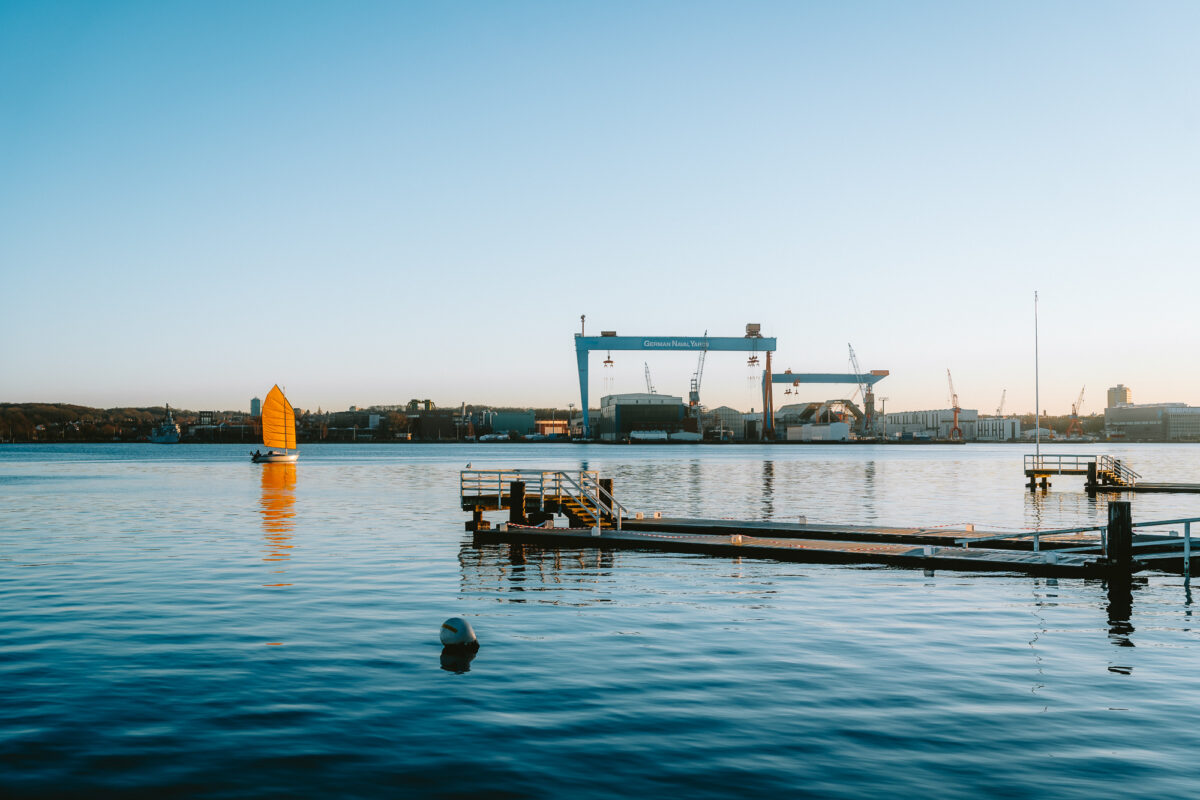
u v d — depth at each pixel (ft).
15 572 97.40
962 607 77.51
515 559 109.70
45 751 41.68
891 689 51.72
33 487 288.30
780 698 49.83
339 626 69.00
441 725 45.24
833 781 38.09
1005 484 305.53
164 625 69.21
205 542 127.85
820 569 100.83
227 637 64.95
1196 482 301.63
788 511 188.44
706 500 225.76
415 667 56.49
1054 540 116.16
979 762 40.24
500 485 139.13
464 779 38.37
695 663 57.62
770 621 71.31
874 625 69.82
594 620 71.72
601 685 52.44
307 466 540.52
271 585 88.94
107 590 85.51
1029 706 48.44
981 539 111.96
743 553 112.57
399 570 99.86
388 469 483.51
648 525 138.31
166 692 50.88
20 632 66.49
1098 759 40.63
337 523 159.12
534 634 66.33
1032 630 68.08
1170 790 37.14
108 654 59.72
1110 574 93.30
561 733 44.06
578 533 124.67
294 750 41.78
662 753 41.37
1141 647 62.49
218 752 41.55
